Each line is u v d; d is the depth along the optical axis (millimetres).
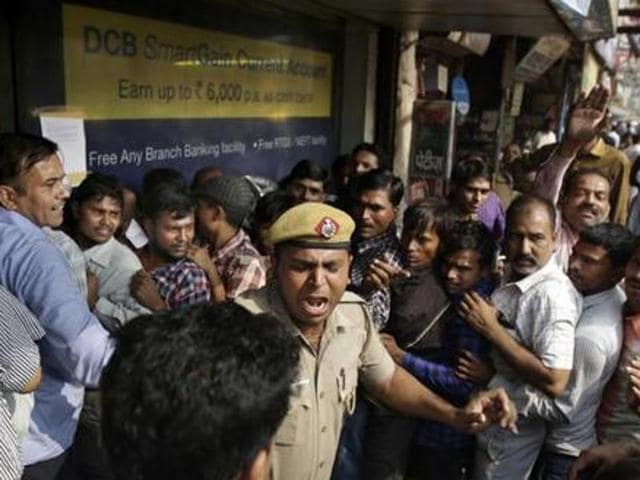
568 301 2010
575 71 9570
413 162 5934
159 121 3342
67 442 1887
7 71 2506
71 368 1712
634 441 1854
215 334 834
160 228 2375
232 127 3984
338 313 1643
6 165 1830
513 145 8484
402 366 2168
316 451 1538
